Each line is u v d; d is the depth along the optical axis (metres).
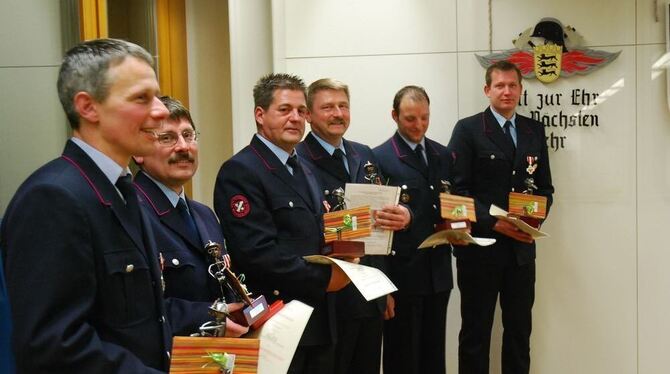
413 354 3.17
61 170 1.35
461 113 3.80
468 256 3.36
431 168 3.22
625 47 3.68
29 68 2.65
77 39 2.95
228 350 1.42
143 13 4.08
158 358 1.46
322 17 3.89
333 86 2.83
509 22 3.75
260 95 2.48
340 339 2.72
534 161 3.41
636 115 3.69
